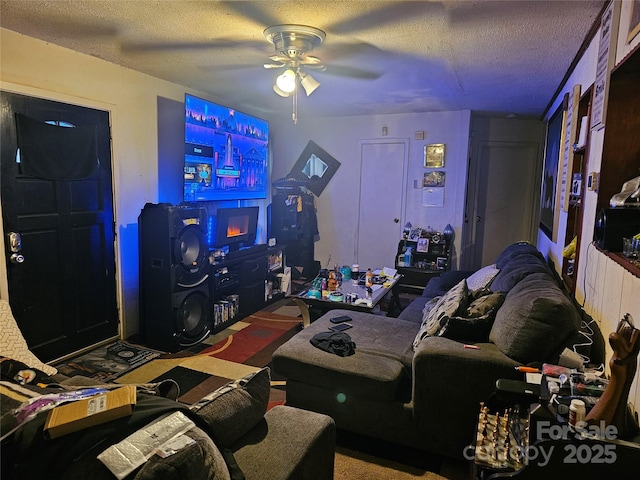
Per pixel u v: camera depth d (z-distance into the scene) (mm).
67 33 2713
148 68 3541
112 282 3553
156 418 1050
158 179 3953
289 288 5254
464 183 5246
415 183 5508
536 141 5598
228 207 4871
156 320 3451
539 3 2105
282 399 2725
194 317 3627
